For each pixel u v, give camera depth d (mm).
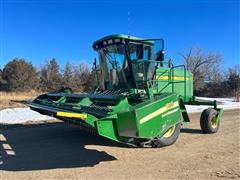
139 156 7805
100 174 6367
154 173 6457
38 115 15828
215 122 11273
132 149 8500
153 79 9727
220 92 49125
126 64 9922
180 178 6148
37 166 6906
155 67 9711
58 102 9273
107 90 10688
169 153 8125
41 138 9922
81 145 8961
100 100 8500
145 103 7375
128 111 7004
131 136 7098
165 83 10055
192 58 49812
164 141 8617
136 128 7066
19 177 6152
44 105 9430
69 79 60188
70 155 7867
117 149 8492
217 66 54531
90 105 8094
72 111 7363
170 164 7133
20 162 7215
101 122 6770
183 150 8469
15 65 58406
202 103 11656
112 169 6719
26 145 8938
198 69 49688
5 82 58625
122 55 10000
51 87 61438
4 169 6672
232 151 8414
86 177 6172
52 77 62031
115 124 6965
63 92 11312
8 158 7547
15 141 9461
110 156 7785
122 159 7523
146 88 8469
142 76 9648
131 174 6379
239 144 9289
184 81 10656
